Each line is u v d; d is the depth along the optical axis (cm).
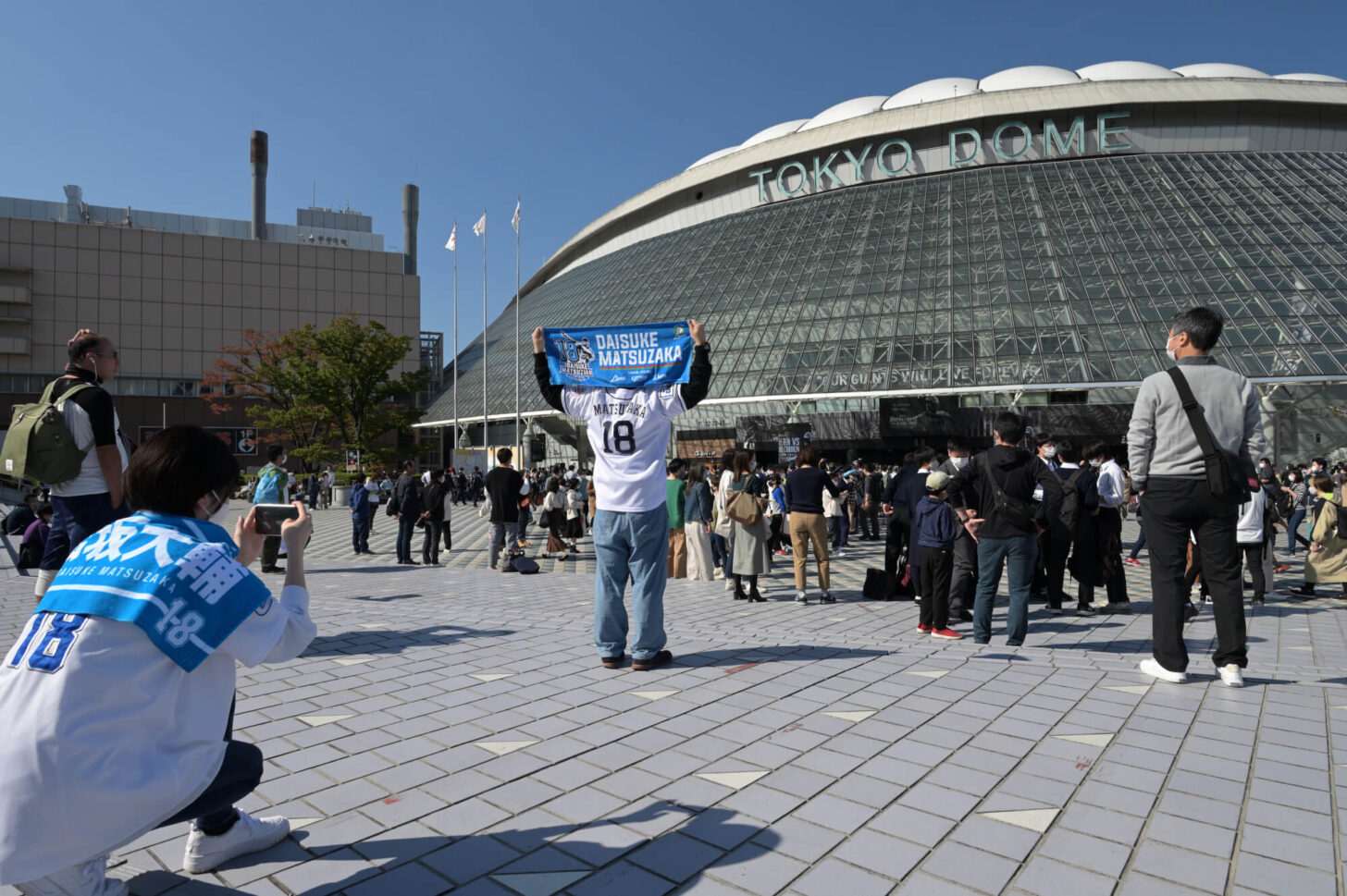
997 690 484
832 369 3881
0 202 6900
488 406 5341
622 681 506
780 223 5416
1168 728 405
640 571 533
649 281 5503
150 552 204
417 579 1171
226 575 208
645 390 530
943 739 389
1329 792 321
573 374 552
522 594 976
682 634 686
